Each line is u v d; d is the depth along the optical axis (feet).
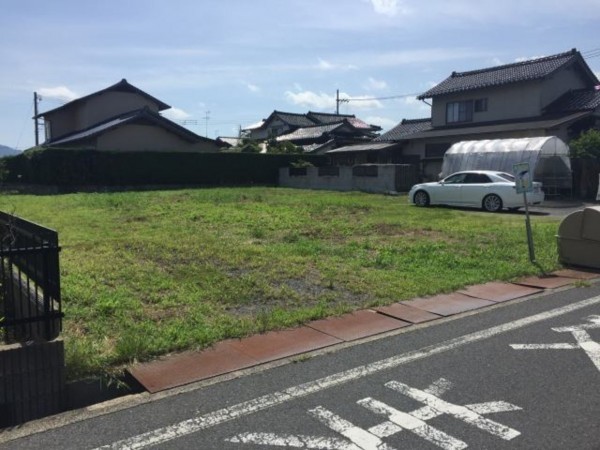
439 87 113.70
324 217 50.72
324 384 14.65
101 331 18.25
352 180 95.14
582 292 25.26
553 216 56.39
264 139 173.17
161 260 29.71
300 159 116.06
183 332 18.17
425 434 11.94
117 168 97.04
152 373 15.37
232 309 21.42
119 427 12.42
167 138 112.27
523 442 11.57
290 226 44.06
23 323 15.26
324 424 12.41
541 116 95.81
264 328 19.07
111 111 127.44
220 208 56.65
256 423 12.48
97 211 54.75
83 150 93.81
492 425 12.32
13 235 19.48
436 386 14.47
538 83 96.99
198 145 116.57
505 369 15.65
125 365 15.84
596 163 79.41
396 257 31.78
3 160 108.58
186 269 27.43
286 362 16.26
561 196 79.87
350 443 11.58
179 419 12.73
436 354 16.92
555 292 25.31
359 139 144.36
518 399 13.66
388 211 57.41
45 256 15.65
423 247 34.91
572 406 13.25
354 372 15.47
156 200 66.13
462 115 109.09
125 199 66.90
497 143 81.05
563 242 31.40
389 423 12.45
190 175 104.83
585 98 94.58
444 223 47.24
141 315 20.04
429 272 28.35
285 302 22.45
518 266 30.01
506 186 60.49
